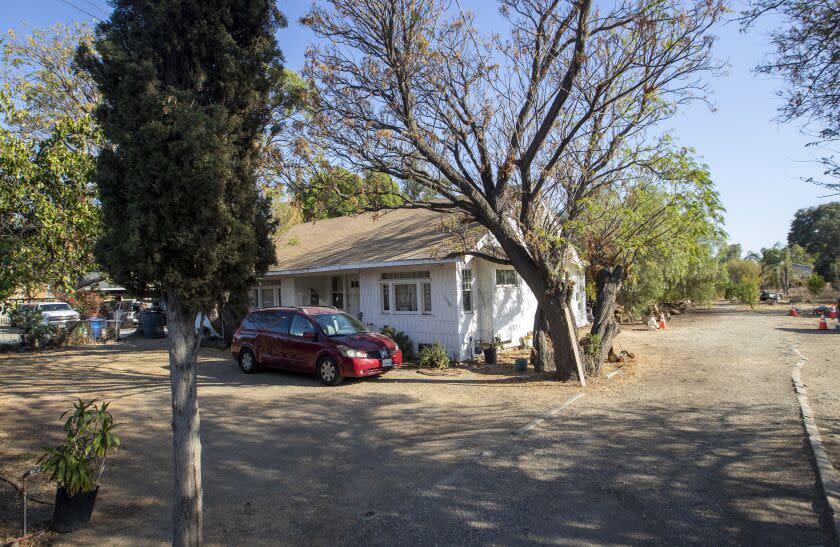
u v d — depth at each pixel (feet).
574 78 32.81
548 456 21.45
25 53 55.67
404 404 30.99
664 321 74.79
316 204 36.19
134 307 101.50
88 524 16.43
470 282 50.98
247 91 14.47
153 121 12.31
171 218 12.66
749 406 27.99
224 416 28.89
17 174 26.91
